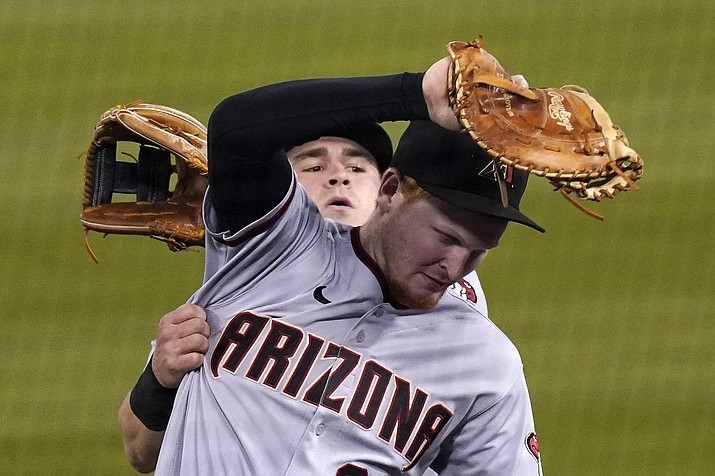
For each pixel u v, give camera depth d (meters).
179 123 11.68
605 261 26.30
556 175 8.47
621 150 8.53
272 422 10.04
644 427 22.55
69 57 30.83
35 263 25.75
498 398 10.64
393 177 10.00
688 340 24.34
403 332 10.45
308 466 9.95
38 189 27.16
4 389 23.03
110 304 24.88
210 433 10.09
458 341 10.58
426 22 32.75
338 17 32.97
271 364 10.16
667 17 33.31
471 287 12.57
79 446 22.02
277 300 10.31
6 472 21.23
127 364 23.53
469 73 8.73
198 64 30.67
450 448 10.88
